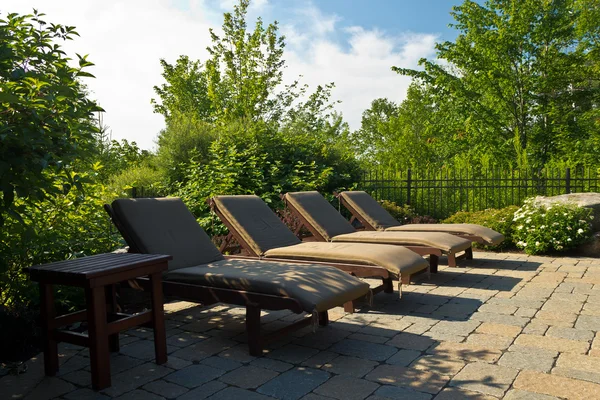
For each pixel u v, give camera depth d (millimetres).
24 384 3273
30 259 4707
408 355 3713
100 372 3139
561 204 9039
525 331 4246
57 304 4812
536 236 8562
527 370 3361
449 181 14070
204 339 4215
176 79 22516
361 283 4066
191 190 10562
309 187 11789
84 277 3045
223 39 20141
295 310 3506
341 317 4836
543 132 22422
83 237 5328
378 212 8508
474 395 2975
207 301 4008
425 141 29969
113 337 3887
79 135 3770
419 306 5184
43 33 3828
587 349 3762
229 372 3438
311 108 22125
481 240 7301
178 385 3219
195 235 5074
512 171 12820
